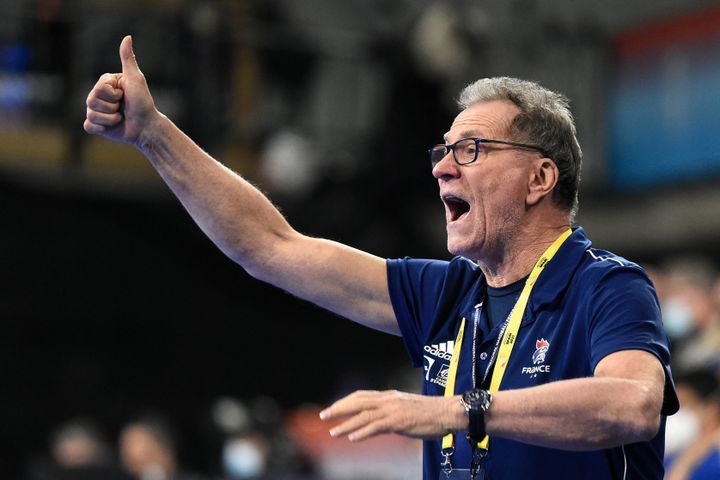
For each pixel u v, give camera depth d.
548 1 33.16
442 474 8.00
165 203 34.25
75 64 27.02
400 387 36.12
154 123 9.09
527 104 8.68
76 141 27.69
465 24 30.77
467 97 8.97
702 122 31.02
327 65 31.55
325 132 31.30
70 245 36.91
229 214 9.28
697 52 30.97
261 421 24.69
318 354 41.06
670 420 16.47
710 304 19.64
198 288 39.53
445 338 8.83
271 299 40.44
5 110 27.25
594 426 6.69
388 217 33.25
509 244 8.59
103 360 38.31
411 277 9.26
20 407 36.03
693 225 32.91
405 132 31.61
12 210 35.03
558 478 7.78
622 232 34.44
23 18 26.52
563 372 7.86
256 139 29.88
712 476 14.27
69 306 37.56
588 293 7.90
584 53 33.09
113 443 36.41
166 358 39.34
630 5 32.66
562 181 8.68
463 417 6.71
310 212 31.69
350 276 9.27
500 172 8.48
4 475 34.69
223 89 29.09
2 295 36.47
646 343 7.29
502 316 8.55
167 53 27.61
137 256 38.03
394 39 31.19
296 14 32.56
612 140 33.09
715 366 16.47
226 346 40.16
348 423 6.65
